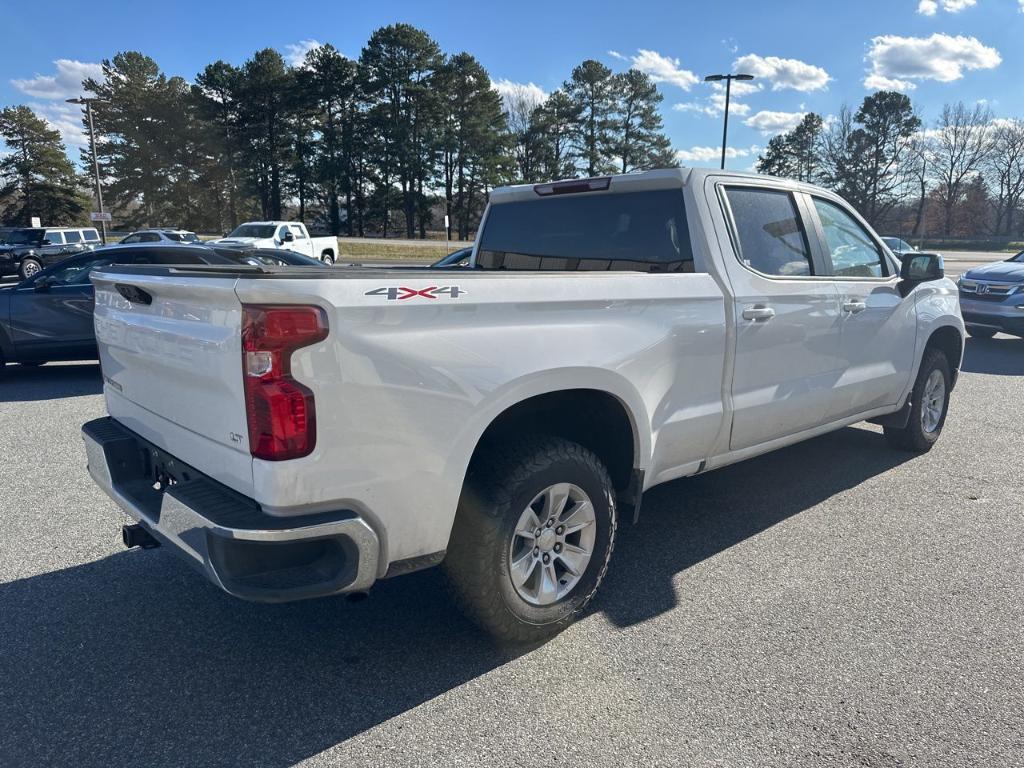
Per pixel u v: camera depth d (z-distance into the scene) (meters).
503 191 4.66
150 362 2.93
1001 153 78.25
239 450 2.45
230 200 75.94
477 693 2.83
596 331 3.12
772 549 4.14
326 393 2.35
